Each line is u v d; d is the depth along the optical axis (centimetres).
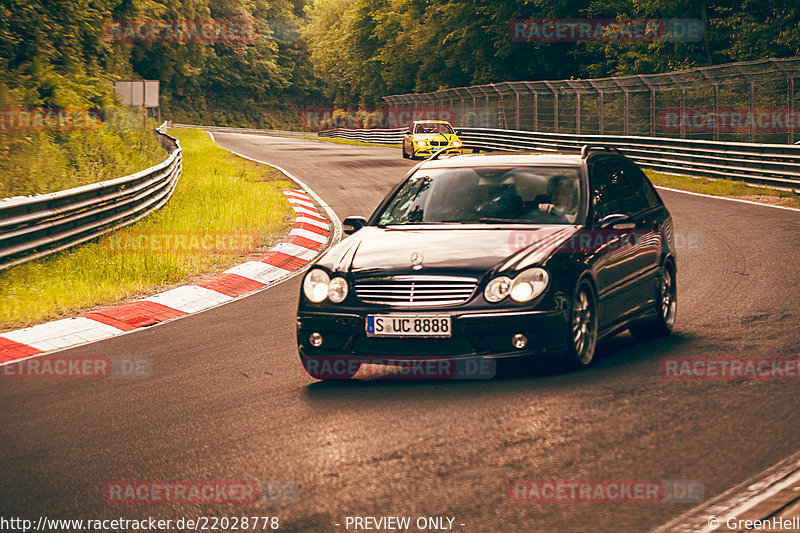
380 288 1666
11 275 2966
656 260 2056
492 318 1596
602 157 2055
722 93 8062
